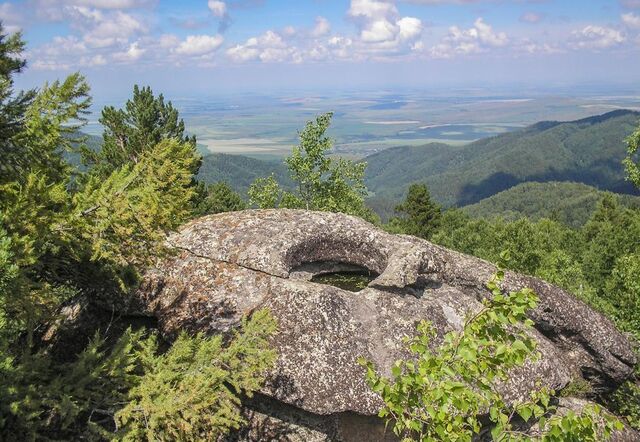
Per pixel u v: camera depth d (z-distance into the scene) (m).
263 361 7.43
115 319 10.76
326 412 9.44
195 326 10.06
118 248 6.59
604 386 13.68
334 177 33.84
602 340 13.04
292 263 11.60
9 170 6.80
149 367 7.17
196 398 6.35
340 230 12.27
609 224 52.28
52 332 10.59
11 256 5.19
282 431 9.83
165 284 10.66
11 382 5.72
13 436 5.79
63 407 5.90
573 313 12.95
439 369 4.72
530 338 4.87
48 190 6.02
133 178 6.29
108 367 6.57
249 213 12.56
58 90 6.64
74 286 9.58
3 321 5.62
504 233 42.41
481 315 4.81
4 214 5.64
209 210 37.34
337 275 12.66
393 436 10.09
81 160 19.81
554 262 32.91
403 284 11.15
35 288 6.40
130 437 6.12
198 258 11.09
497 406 4.85
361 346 10.02
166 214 6.35
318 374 9.55
